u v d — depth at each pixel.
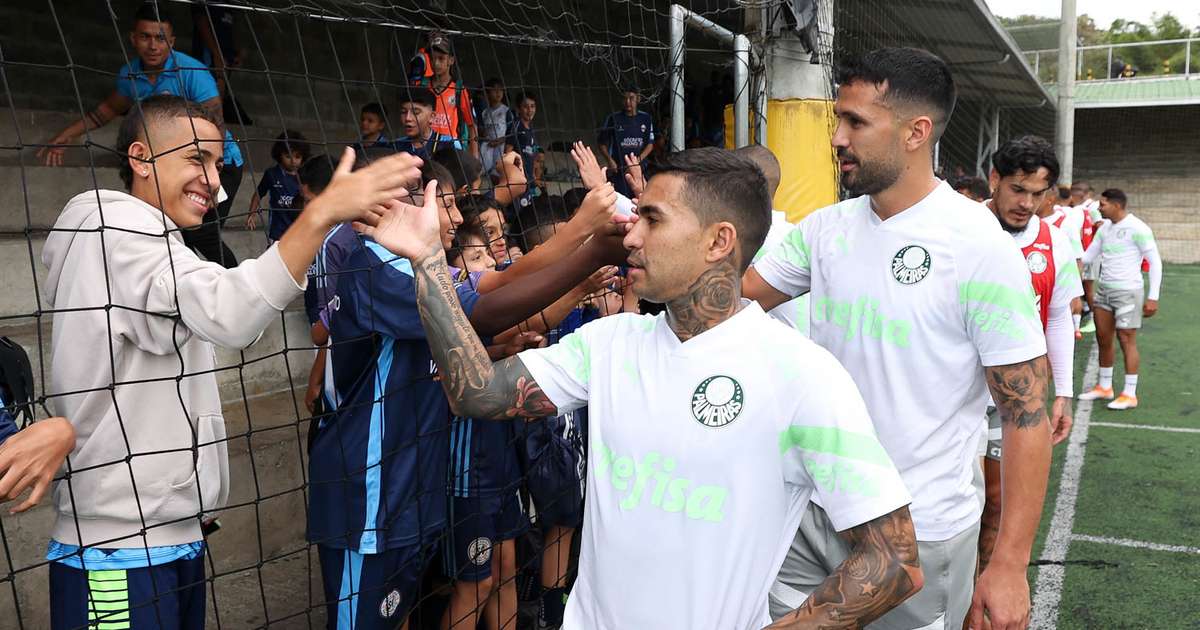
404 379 1.93
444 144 3.35
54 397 1.54
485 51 7.54
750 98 4.14
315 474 1.99
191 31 5.48
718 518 1.26
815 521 1.89
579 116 7.58
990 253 1.80
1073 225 7.71
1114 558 3.71
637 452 1.31
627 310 3.04
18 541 2.53
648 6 8.12
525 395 1.44
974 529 1.97
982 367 1.90
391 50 6.66
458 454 2.34
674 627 1.28
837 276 2.01
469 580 2.41
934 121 1.83
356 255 1.86
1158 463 5.05
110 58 5.30
